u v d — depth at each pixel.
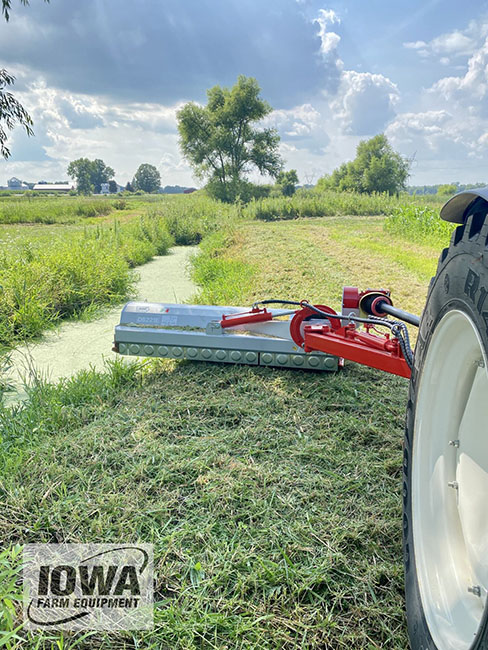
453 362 1.63
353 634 1.73
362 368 3.96
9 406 3.63
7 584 1.83
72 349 4.95
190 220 16.78
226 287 6.88
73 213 30.00
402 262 8.91
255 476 2.56
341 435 2.96
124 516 2.27
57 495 2.45
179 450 2.80
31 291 5.98
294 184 50.06
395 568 1.99
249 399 3.41
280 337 3.82
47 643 1.72
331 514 2.29
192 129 48.22
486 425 1.49
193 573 1.98
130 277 8.66
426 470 1.73
